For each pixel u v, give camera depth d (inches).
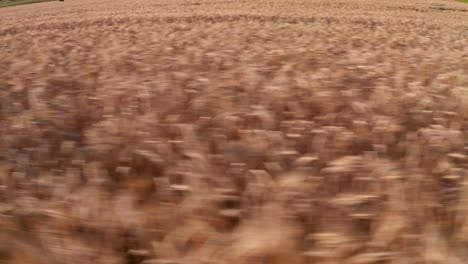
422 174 103.7
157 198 99.3
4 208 90.9
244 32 371.6
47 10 1043.3
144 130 128.4
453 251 84.4
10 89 192.1
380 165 99.6
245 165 107.0
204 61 237.1
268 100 156.9
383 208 89.3
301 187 94.3
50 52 313.7
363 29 455.5
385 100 155.6
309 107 156.0
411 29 498.3
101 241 84.7
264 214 82.4
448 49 330.6
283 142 119.2
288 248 78.4
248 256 77.0
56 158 119.0
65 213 88.3
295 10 695.7
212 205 89.7
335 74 200.5
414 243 83.4
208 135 127.0
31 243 84.1
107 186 101.6
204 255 78.0
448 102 163.9
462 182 100.4
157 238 84.8
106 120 142.4
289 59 252.5
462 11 882.1
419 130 129.8
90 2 1258.6
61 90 195.8
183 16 599.5
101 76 206.5
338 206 89.4
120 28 475.2
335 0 954.7
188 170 101.0
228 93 163.5
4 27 637.9
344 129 128.0
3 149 122.3
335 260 78.4
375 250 82.2
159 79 188.2
